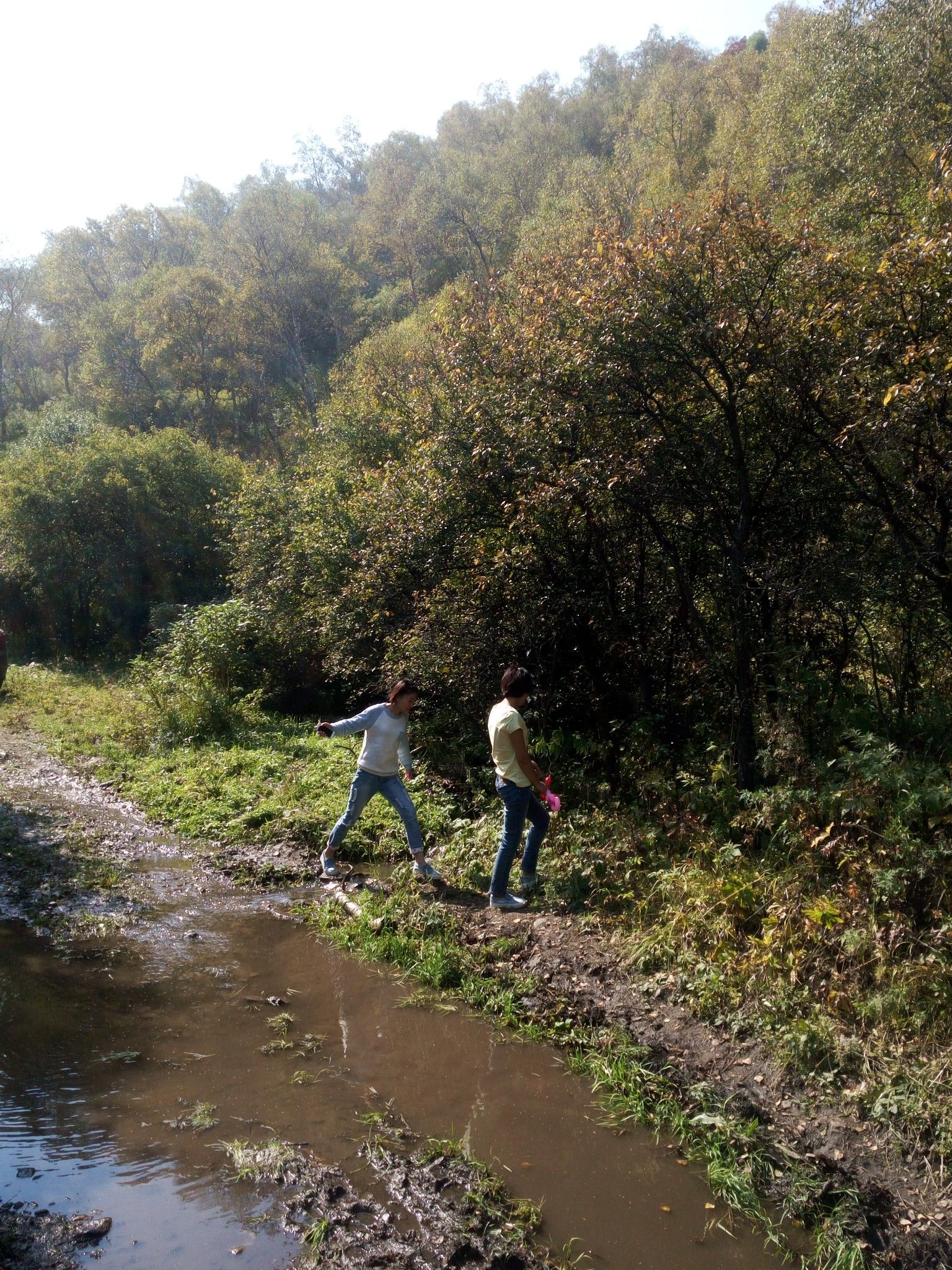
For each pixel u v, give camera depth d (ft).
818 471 20.94
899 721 20.08
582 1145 12.81
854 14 53.88
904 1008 14.01
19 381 189.37
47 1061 14.47
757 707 21.01
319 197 229.25
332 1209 11.17
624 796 23.98
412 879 22.11
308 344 151.74
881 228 20.49
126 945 19.15
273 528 47.24
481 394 24.62
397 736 22.06
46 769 34.45
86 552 71.56
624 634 25.27
